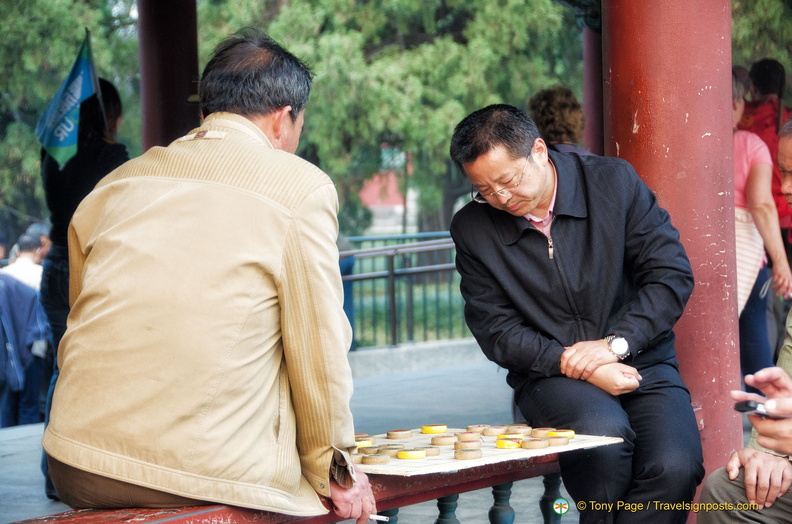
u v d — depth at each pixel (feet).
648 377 11.41
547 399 11.10
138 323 8.11
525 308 11.57
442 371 35.22
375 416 24.98
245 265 8.19
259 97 8.96
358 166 62.23
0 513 16.46
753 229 19.80
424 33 56.18
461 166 11.16
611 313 11.59
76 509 8.48
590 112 26.78
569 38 55.77
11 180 55.47
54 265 18.39
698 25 13.04
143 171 8.87
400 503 9.80
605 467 10.34
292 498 8.61
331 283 8.54
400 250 39.40
